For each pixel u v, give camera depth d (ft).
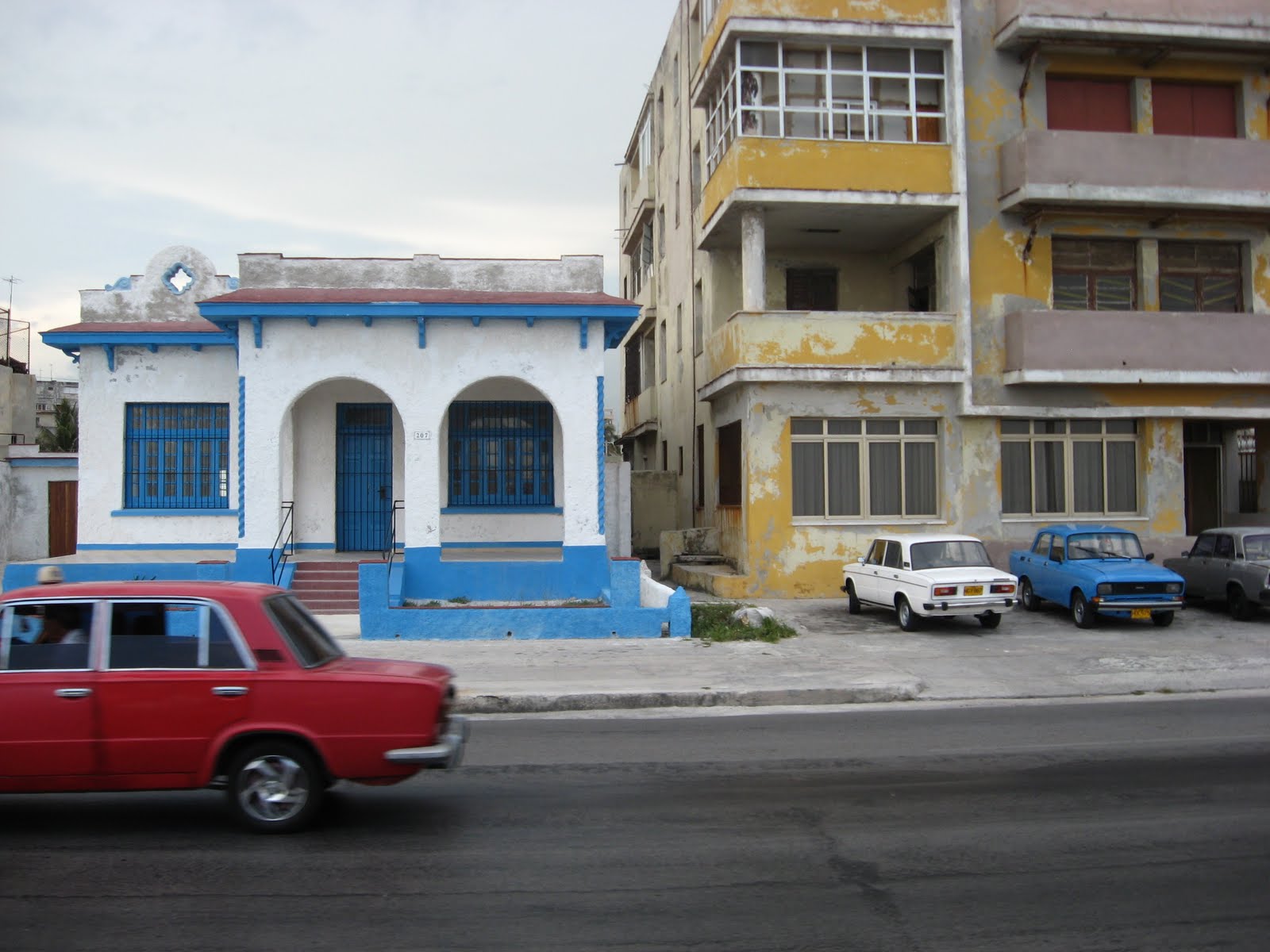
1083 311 68.80
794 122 69.56
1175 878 19.26
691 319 88.99
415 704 21.80
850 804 24.29
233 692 21.50
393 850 20.74
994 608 53.36
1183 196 68.59
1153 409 70.38
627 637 51.24
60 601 22.02
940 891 18.56
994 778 26.86
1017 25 67.77
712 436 80.94
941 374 68.28
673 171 99.09
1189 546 70.79
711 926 16.89
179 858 20.25
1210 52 71.31
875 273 80.02
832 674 42.34
